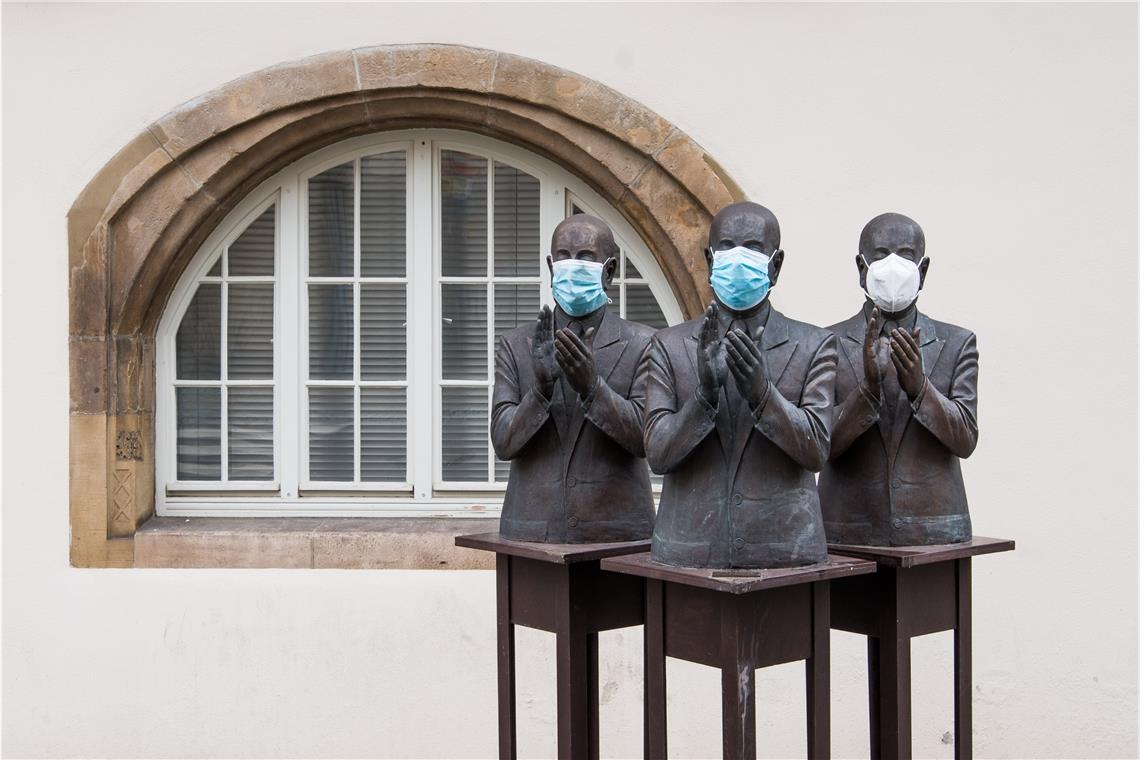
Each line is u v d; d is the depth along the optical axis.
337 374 5.57
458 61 5.27
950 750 5.31
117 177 5.32
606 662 5.34
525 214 5.53
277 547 5.33
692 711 5.30
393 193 5.54
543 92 5.25
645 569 3.26
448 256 5.55
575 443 3.80
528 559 3.88
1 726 5.39
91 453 5.34
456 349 5.56
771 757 5.31
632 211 5.35
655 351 3.41
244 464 5.60
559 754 3.75
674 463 3.27
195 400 5.60
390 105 5.32
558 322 3.87
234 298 5.58
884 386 3.69
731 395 3.26
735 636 3.12
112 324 5.36
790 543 3.25
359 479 5.57
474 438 5.56
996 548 3.74
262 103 5.27
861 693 5.30
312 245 5.56
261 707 5.36
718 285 3.26
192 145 5.29
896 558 3.54
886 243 3.68
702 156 5.24
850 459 3.77
